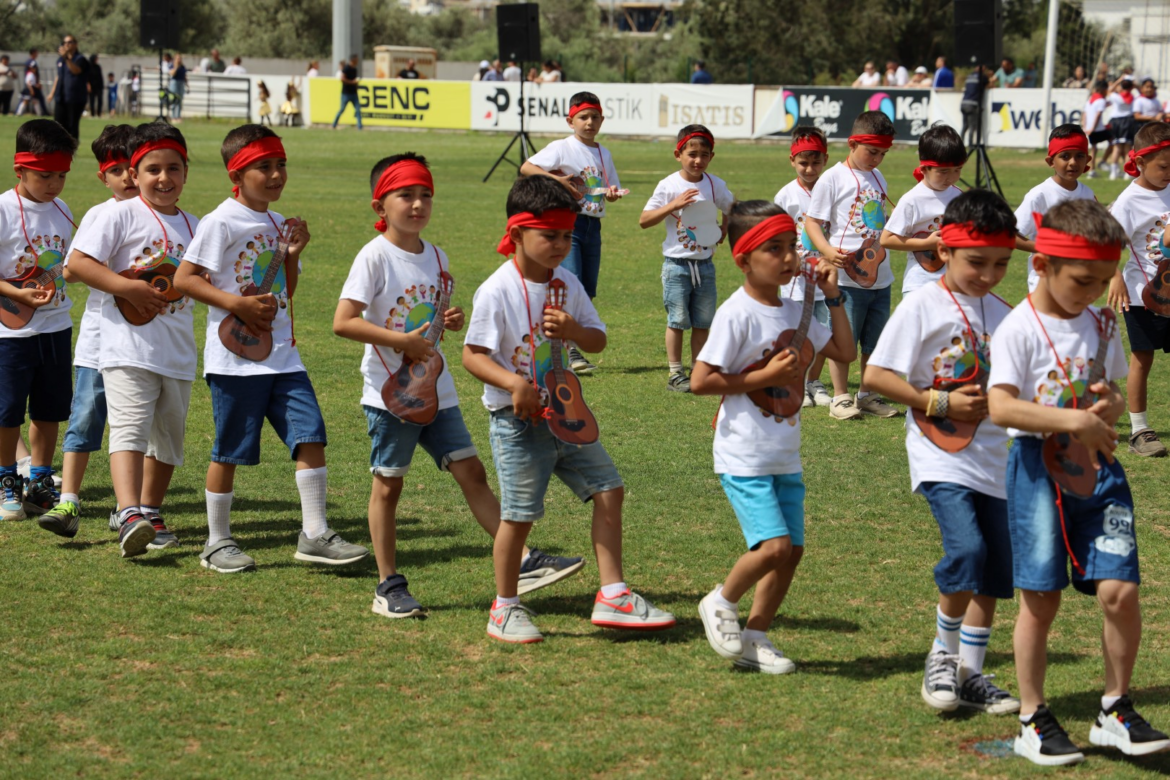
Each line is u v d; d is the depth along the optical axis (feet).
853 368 41.37
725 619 18.35
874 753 15.93
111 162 25.26
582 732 16.44
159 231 23.62
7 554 23.73
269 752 15.90
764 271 17.94
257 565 23.24
